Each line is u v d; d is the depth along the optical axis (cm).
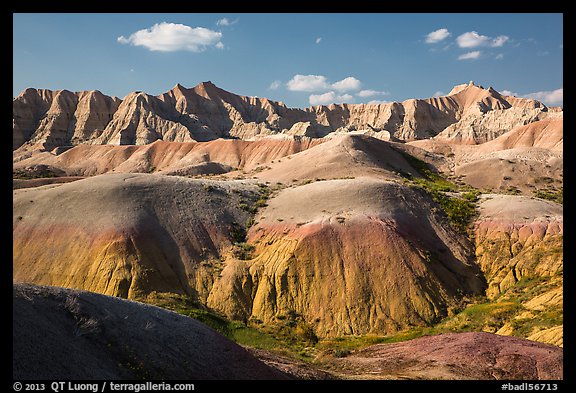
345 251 5488
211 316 3762
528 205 6738
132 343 1614
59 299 1587
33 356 1266
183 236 5816
